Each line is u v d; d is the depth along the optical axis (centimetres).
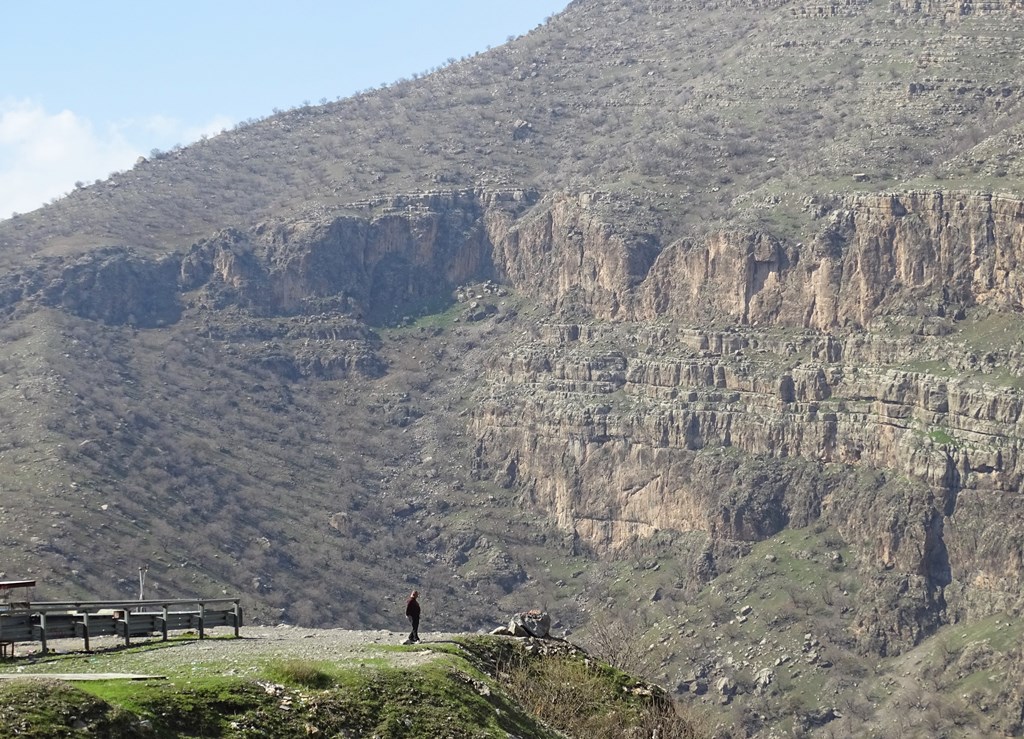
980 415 18525
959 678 16350
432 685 4772
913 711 16050
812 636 17688
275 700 4456
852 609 18100
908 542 18225
